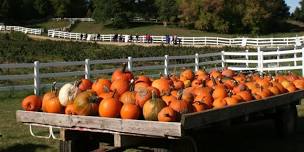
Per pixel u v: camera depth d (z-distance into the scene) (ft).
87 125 17.72
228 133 30.76
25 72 77.36
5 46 136.56
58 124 18.47
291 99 25.77
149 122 16.48
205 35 248.52
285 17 329.72
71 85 19.70
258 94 23.22
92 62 57.00
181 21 281.95
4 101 47.75
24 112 19.51
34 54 119.96
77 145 19.38
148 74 71.10
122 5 300.81
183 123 16.06
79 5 381.40
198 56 73.26
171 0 305.94
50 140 28.63
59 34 207.72
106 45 168.76
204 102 19.33
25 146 27.17
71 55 120.37
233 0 256.32
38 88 51.90
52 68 85.20
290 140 28.55
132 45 164.14
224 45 152.56
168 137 16.44
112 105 17.53
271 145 27.53
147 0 329.52
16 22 336.08
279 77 29.55
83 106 17.97
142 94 18.02
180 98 18.38
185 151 17.78
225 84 23.67
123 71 22.62
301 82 28.73
